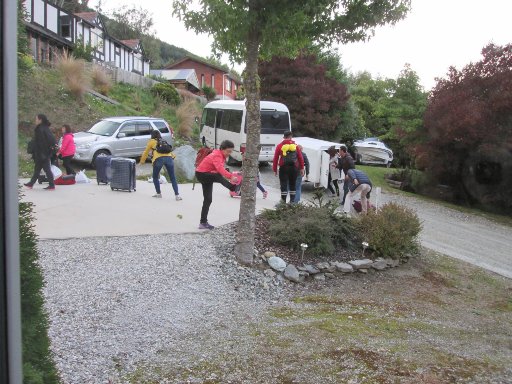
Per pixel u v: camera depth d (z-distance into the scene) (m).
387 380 3.98
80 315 4.86
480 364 4.61
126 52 42.88
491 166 17.34
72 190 10.98
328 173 14.35
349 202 10.44
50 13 29.52
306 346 4.60
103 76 24.86
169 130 17.64
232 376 3.92
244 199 7.19
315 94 23.64
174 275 6.34
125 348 4.31
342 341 4.79
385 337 5.07
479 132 16.34
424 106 18.91
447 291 7.62
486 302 7.29
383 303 6.60
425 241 11.08
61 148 12.24
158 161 10.70
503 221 15.80
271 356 4.33
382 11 6.72
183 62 59.19
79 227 7.88
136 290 5.69
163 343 4.49
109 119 16.69
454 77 17.48
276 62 23.80
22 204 2.46
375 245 8.45
